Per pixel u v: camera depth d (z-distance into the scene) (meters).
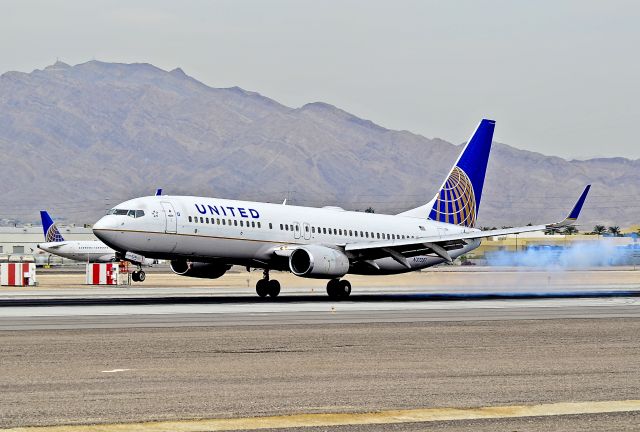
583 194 144.88
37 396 49.47
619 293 170.00
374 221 161.88
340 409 46.28
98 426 42.25
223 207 140.38
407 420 43.69
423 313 110.38
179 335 80.62
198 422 43.12
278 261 146.00
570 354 68.06
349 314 107.88
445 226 174.00
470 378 56.19
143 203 133.38
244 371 58.69
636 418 44.28
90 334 81.19
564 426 42.53
